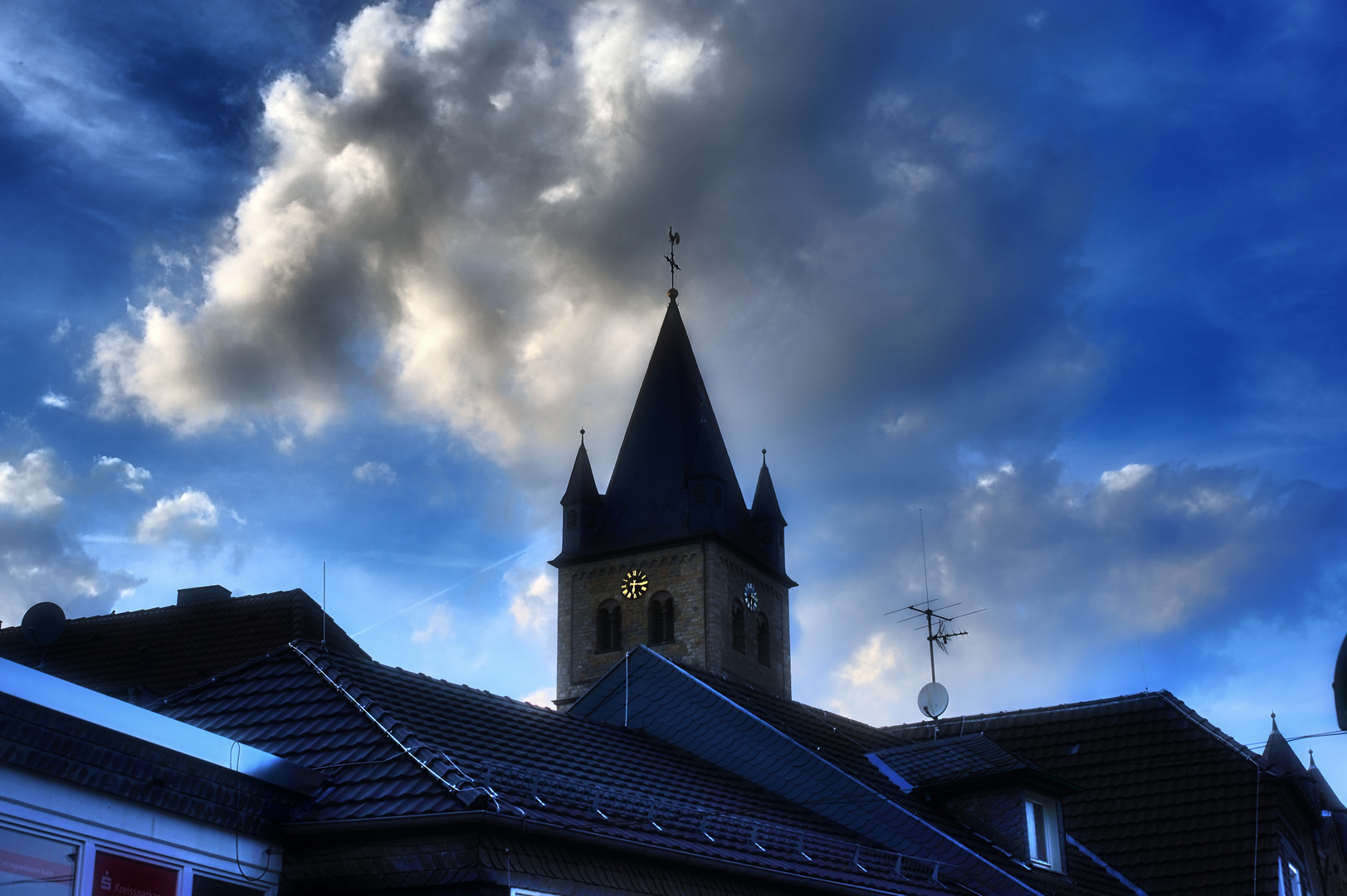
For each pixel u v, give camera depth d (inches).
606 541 3631.9
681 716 996.6
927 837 930.1
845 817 950.4
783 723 1037.2
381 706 684.7
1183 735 1247.5
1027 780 1043.9
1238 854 1136.8
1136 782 1226.0
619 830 648.4
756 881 722.8
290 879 586.9
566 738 847.7
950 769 1076.5
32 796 473.4
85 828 491.8
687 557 3521.2
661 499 3624.5
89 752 494.6
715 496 3560.5
